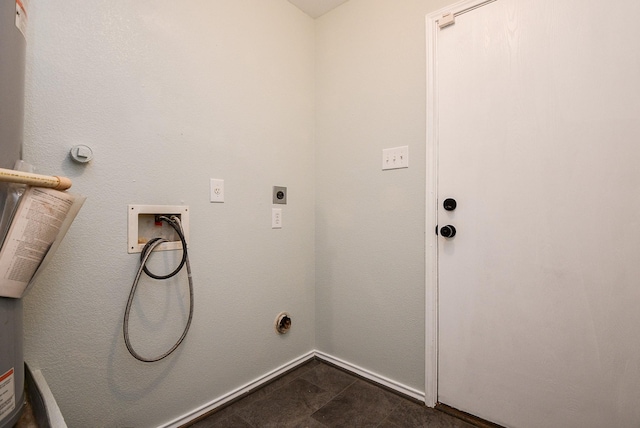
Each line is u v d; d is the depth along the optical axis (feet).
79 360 3.33
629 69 3.32
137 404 3.78
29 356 3.01
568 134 3.65
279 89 5.50
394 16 5.09
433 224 4.63
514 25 3.97
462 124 4.37
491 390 4.20
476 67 4.25
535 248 3.87
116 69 3.54
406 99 4.94
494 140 4.13
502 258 4.09
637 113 3.29
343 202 5.78
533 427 3.90
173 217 3.96
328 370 5.77
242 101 4.88
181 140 4.13
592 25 3.50
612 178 3.42
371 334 5.40
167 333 4.04
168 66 4.00
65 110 3.18
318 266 6.19
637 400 3.31
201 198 4.36
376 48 5.31
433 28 4.62
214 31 4.51
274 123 5.41
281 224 5.56
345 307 5.76
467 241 4.35
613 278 3.42
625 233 3.36
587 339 3.56
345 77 5.74
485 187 4.20
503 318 4.09
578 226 3.60
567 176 3.66
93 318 3.41
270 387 5.19
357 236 5.57
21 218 1.95
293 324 5.83
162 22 3.94
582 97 3.57
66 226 2.30
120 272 3.60
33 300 3.04
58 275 3.18
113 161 3.52
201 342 4.41
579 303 3.60
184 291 4.20
